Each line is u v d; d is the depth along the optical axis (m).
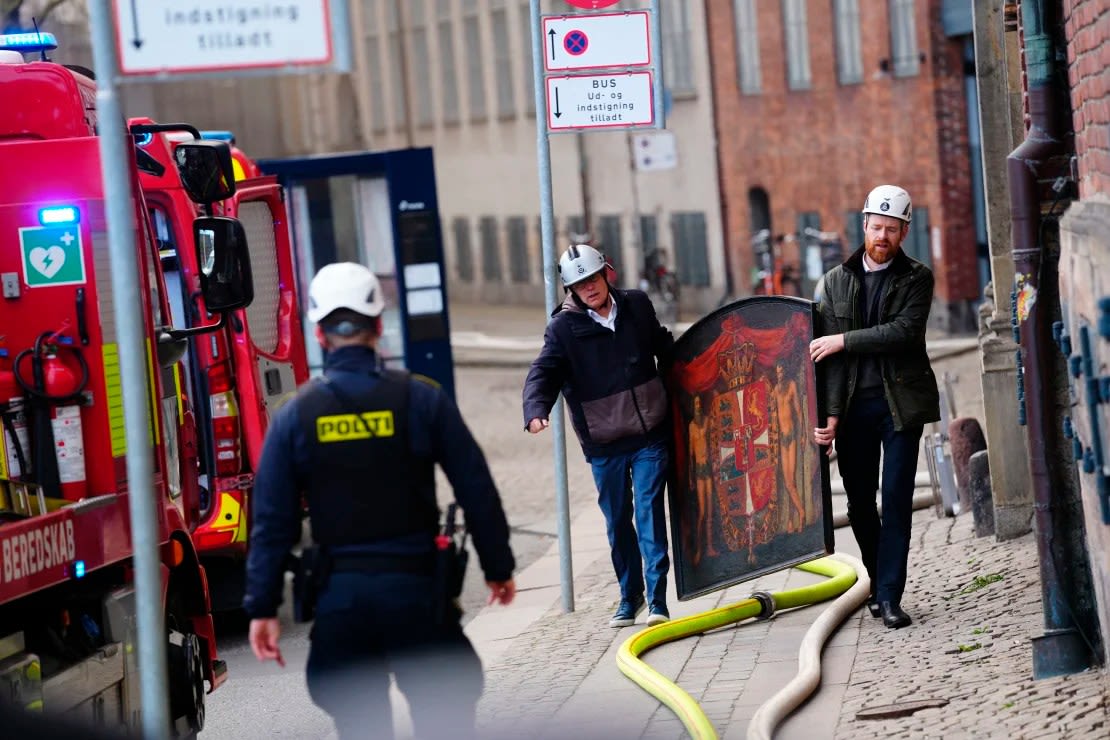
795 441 13.30
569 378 14.04
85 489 10.67
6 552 9.20
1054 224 10.66
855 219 52.12
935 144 48.41
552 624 14.92
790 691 10.66
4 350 10.70
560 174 68.25
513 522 22.02
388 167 27.64
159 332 11.97
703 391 13.85
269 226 19.42
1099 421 9.05
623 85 15.00
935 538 16.31
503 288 75.19
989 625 12.11
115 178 7.89
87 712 10.15
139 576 8.06
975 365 36.62
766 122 55.47
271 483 8.45
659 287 56.91
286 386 18.97
